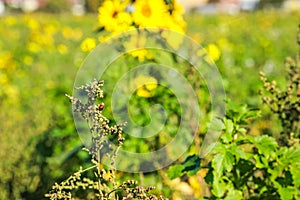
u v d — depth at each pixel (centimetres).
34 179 411
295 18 1738
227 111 309
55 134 417
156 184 371
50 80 793
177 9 353
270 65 852
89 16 2022
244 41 1198
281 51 1023
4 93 694
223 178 310
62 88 515
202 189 350
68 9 3197
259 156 301
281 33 1338
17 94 709
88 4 2952
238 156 289
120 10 348
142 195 245
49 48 1117
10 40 1270
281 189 304
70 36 1360
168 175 311
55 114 531
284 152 304
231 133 299
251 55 984
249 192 322
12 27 1577
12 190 410
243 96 585
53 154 427
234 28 1416
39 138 462
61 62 973
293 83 361
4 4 3094
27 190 407
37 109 603
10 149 460
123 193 352
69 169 396
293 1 2594
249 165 309
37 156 433
